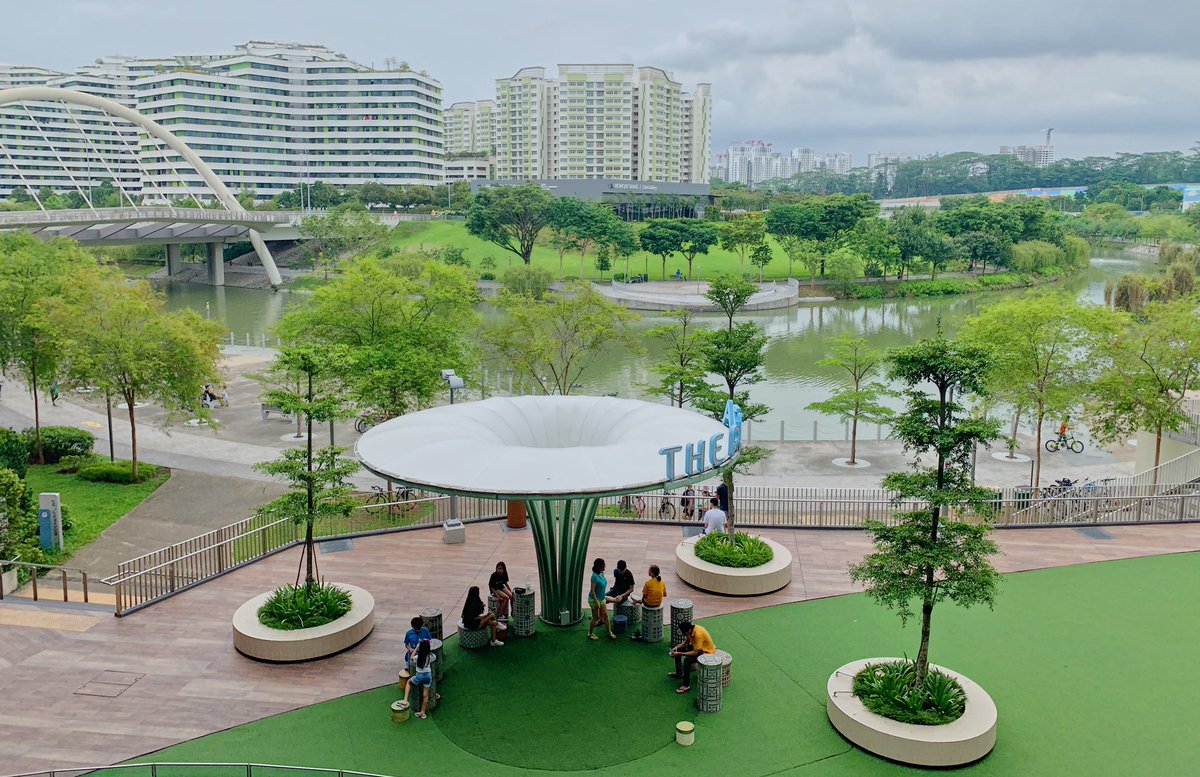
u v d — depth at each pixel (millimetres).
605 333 49938
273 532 30531
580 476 19875
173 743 18297
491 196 141875
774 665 21984
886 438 51125
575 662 22031
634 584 26172
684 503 34812
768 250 140000
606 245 136375
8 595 26594
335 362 23688
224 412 56438
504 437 24625
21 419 53406
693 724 19062
